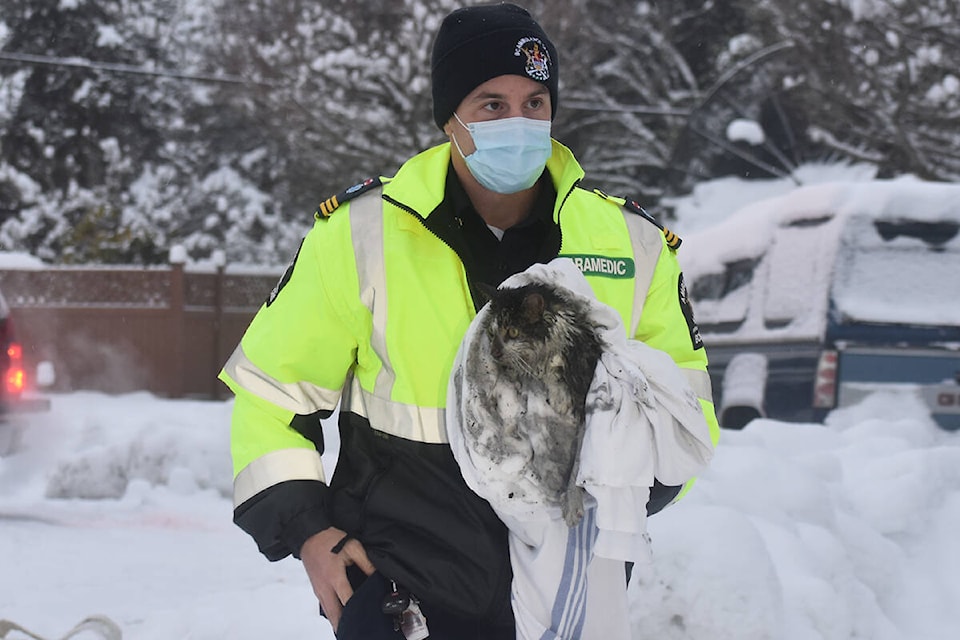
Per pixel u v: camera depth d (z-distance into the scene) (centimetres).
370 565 262
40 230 2866
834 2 1588
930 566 534
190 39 3212
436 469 261
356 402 274
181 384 1997
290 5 1969
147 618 494
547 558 248
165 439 844
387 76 1897
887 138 1631
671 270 286
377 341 265
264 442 272
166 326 2005
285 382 272
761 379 882
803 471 538
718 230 1026
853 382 814
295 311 272
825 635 431
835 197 852
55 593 575
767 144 1562
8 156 2961
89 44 3062
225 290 2033
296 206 2684
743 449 550
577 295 244
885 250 828
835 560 474
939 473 591
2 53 3002
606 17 2512
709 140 1586
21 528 730
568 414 239
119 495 824
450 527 260
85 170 3034
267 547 271
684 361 283
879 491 575
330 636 447
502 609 262
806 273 858
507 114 272
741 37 2320
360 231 270
